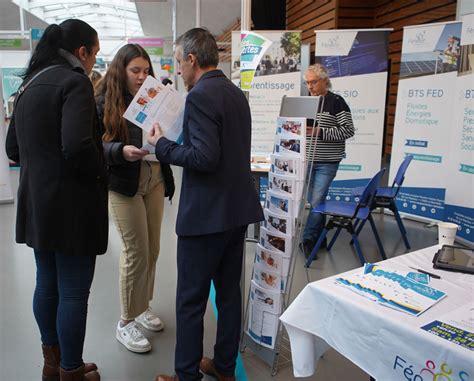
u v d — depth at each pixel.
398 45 6.41
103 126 1.95
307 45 5.45
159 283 3.06
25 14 9.94
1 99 4.96
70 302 1.66
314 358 1.34
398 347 1.05
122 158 1.87
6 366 2.06
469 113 3.87
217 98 1.50
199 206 1.56
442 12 5.37
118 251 3.70
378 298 1.17
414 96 4.50
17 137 1.61
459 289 1.25
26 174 1.59
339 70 4.80
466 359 0.92
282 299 1.98
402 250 3.87
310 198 3.66
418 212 4.69
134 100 1.62
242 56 2.63
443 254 1.49
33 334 2.34
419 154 4.57
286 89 4.53
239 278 1.84
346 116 3.46
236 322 1.85
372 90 4.79
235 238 1.77
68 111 1.46
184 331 1.69
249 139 1.68
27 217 1.61
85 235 1.59
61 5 9.68
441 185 4.45
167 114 1.65
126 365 2.08
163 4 9.23
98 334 2.36
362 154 4.93
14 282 3.02
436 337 0.99
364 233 4.38
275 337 2.00
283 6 8.00
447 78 4.21
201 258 1.62
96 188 1.62
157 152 1.59
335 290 1.23
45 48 1.57
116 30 12.84
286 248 1.91
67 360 1.71
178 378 1.76
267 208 1.99
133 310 2.21
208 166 1.47
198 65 1.59
